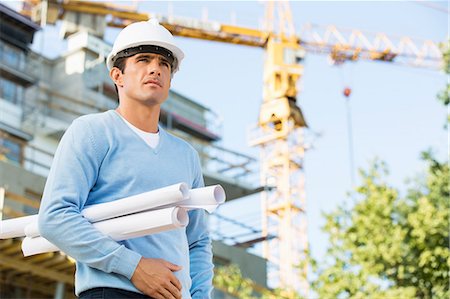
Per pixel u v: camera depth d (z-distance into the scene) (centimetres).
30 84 2805
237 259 2458
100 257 277
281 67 4350
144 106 304
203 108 3453
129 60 304
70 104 2995
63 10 3506
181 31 4144
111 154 296
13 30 2919
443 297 1769
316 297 1742
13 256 1480
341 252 1784
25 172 2164
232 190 3075
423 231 1789
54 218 281
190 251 328
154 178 298
